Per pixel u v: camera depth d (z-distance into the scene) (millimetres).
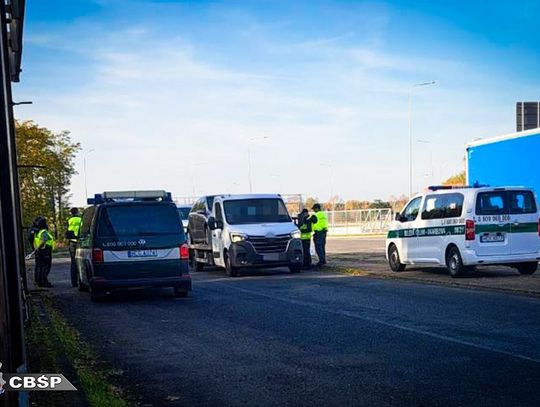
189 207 31234
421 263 17234
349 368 7145
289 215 20219
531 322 9570
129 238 13438
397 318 10305
